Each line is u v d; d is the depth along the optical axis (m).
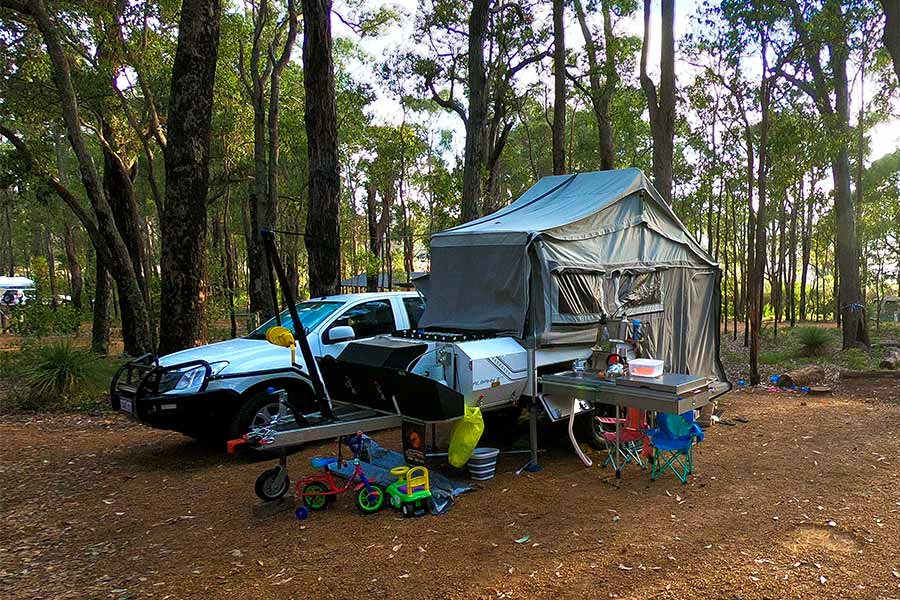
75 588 3.52
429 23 18.28
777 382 9.94
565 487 4.95
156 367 5.77
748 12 9.63
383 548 3.88
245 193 29.12
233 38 18.53
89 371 9.35
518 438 6.44
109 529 4.40
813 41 9.83
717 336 8.08
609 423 5.45
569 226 5.84
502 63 17.64
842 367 12.59
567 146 30.34
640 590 3.23
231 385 5.85
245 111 20.95
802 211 25.55
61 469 5.88
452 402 4.58
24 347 10.10
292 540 4.06
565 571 3.47
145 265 17.61
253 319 17.91
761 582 3.28
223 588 3.44
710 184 19.58
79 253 36.31
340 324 6.84
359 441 4.94
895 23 11.05
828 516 4.18
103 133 15.55
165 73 14.90
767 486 4.85
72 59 13.40
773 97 10.52
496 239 5.79
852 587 3.21
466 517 4.36
